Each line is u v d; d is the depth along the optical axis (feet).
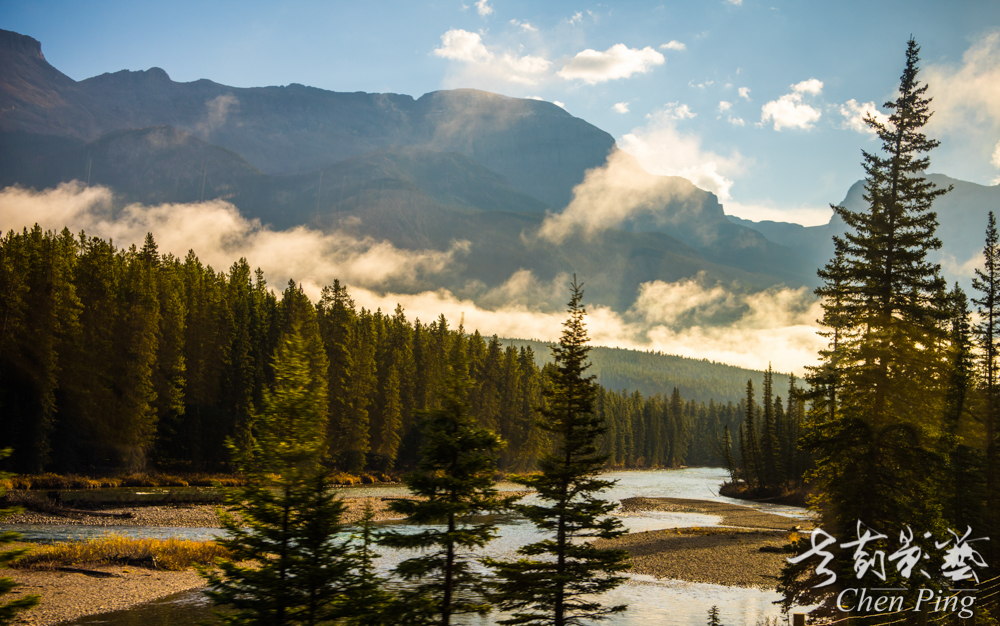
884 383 76.59
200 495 190.49
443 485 59.06
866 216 82.79
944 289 79.15
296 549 48.42
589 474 71.61
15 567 102.42
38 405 210.38
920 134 80.28
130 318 240.53
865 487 75.56
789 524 219.00
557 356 72.64
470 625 81.61
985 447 104.01
